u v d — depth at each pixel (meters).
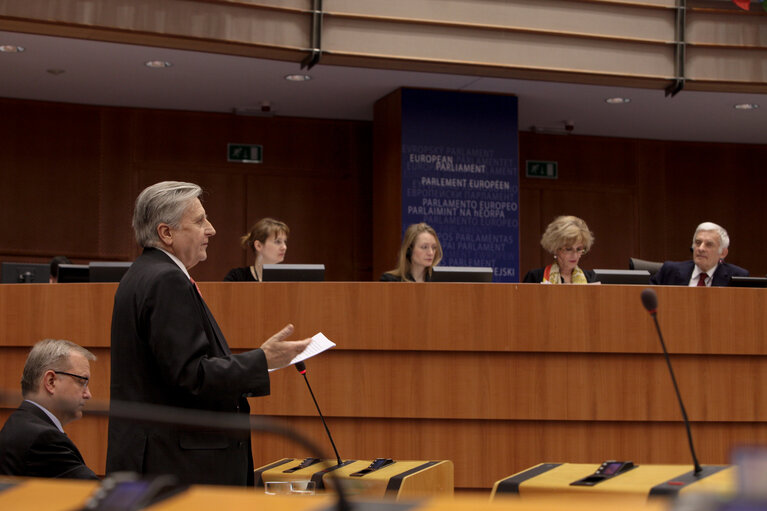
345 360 3.75
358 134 9.33
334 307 3.75
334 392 3.74
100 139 8.62
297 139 9.17
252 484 2.71
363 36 6.93
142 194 2.77
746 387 3.79
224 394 2.49
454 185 8.14
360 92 8.27
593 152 9.96
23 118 8.40
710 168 10.19
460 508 1.00
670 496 1.89
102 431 3.83
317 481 2.93
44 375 3.01
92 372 3.86
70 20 6.16
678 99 8.36
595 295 3.76
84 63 7.30
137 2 6.33
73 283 3.95
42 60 7.21
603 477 2.12
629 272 4.48
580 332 3.74
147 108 8.78
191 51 7.00
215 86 8.02
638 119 9.16
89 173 8.55
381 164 8.44
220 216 8.92
